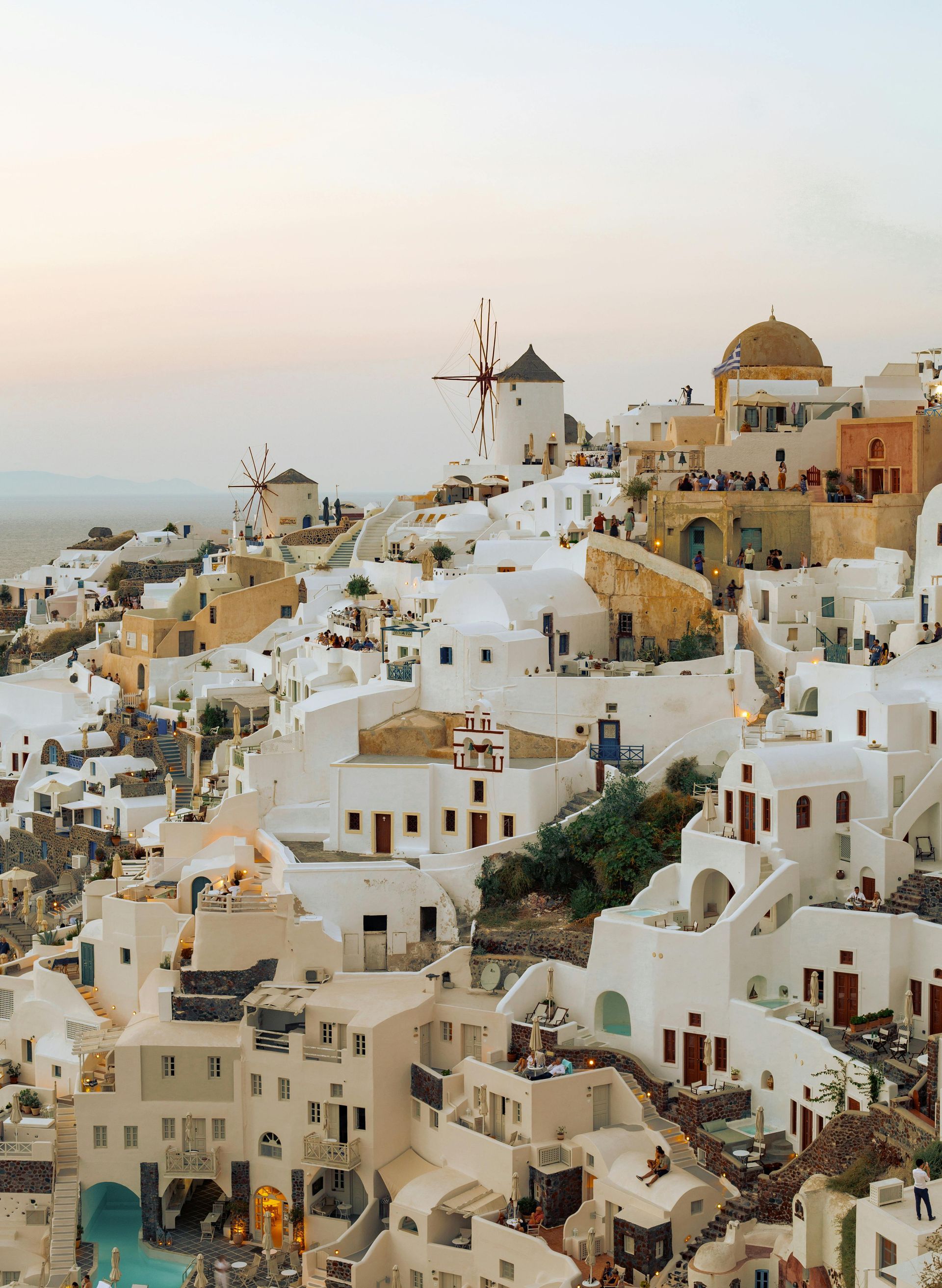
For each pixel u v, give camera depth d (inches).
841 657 3181.6
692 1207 2251.5
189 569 4889.3
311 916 2871.6
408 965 2861.7
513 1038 2613.2
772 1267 2079.2
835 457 3846.0
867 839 2583.7
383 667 3440.0
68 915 3577.8
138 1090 2711.6
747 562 3575.3
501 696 3208.7
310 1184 2650.1
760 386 4030.5
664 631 3474.4
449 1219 2434.8
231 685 4247.0
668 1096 2458.2
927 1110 2065.7
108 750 4173.2
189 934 2947.8
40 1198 2723.9
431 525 4798.2
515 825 3029.0
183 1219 2773.1
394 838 3115.2
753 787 2620.6
